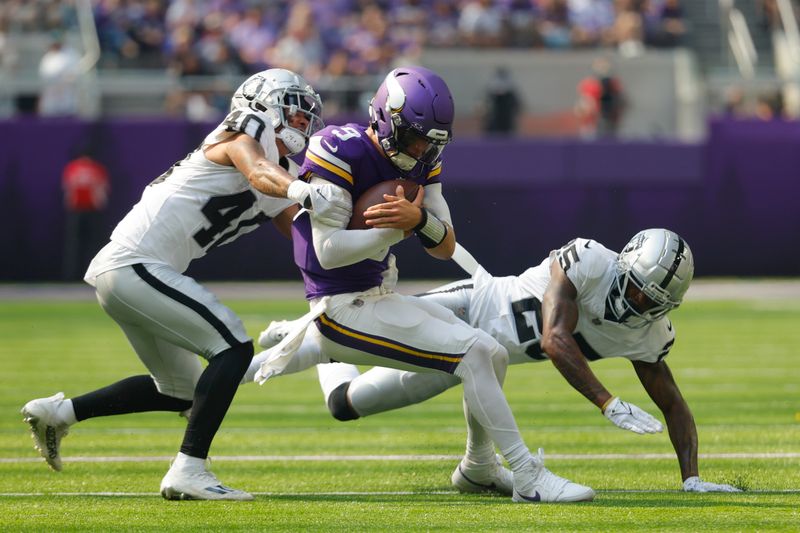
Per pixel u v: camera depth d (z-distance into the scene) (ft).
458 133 163.22
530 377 83.92
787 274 157.48
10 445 56.13
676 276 42.14
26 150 149.48
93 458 52.70
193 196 42.29
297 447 56.03
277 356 40.55
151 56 172.76
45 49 169.78
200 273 155.12
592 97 161.38
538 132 164.66
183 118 151.02
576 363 42.04
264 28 180.34
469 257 47.06
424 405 71.97
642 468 49.67
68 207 148.77
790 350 97.19
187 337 41.98
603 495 42.93
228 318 41.96
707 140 155.02
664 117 164.96
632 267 42.47
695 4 193.88
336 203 38.86
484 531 36.06
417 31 182.50
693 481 43.57
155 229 42.16
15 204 150.00
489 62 164.04
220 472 49.24
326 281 41.37
